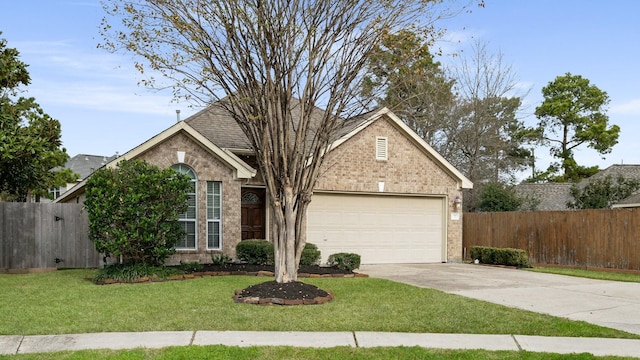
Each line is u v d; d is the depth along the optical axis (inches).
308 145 603.8
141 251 494.3
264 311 354.6
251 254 585.6
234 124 699.4
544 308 385.7
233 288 438.6
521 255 684.1
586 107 1891.0
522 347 285.4
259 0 373.7
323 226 681.0
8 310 350.0
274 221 421.4
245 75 400.5
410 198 741.9
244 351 264.7
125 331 303.7
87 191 493.4
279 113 404.2
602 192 987.3
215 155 607.8
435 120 1167.0
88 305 366.9
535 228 770.2
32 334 296.0
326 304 382.3
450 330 317.1
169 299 389.7
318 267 577.9
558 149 1934.1
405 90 751.1
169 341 284.2
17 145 492.7
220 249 608.4
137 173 497.0
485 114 1227.9
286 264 415.8
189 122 685.9
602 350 281.4
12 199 1083.3
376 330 314.0
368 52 410.6
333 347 277.0
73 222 604.1
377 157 710.5
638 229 631.8
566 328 323.0
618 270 649.0
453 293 441.7
